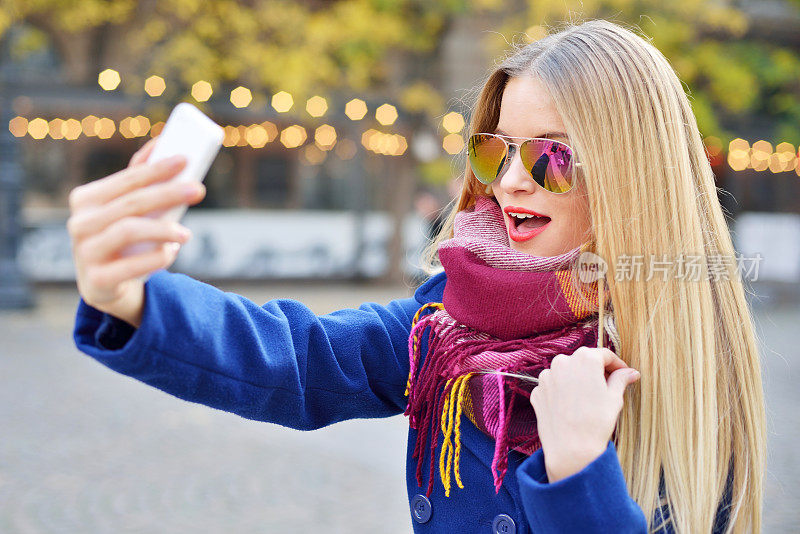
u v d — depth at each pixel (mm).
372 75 13273
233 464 4875
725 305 1187
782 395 6305
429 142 13016
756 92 12570
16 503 4188
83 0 10516
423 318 1291
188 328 961
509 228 1222
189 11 11133
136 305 906
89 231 760
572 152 1120
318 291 13562
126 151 15789
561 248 1183
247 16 11398
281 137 15234
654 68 1142
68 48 11422
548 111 1156
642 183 1104
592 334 1148
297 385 1171
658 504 1116
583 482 966
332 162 16906
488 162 1203
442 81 12898
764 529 3584
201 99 11484
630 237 1104
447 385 1188
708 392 1107
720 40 12906
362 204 15219
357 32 11750
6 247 10961
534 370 1132
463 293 1189
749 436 1183
